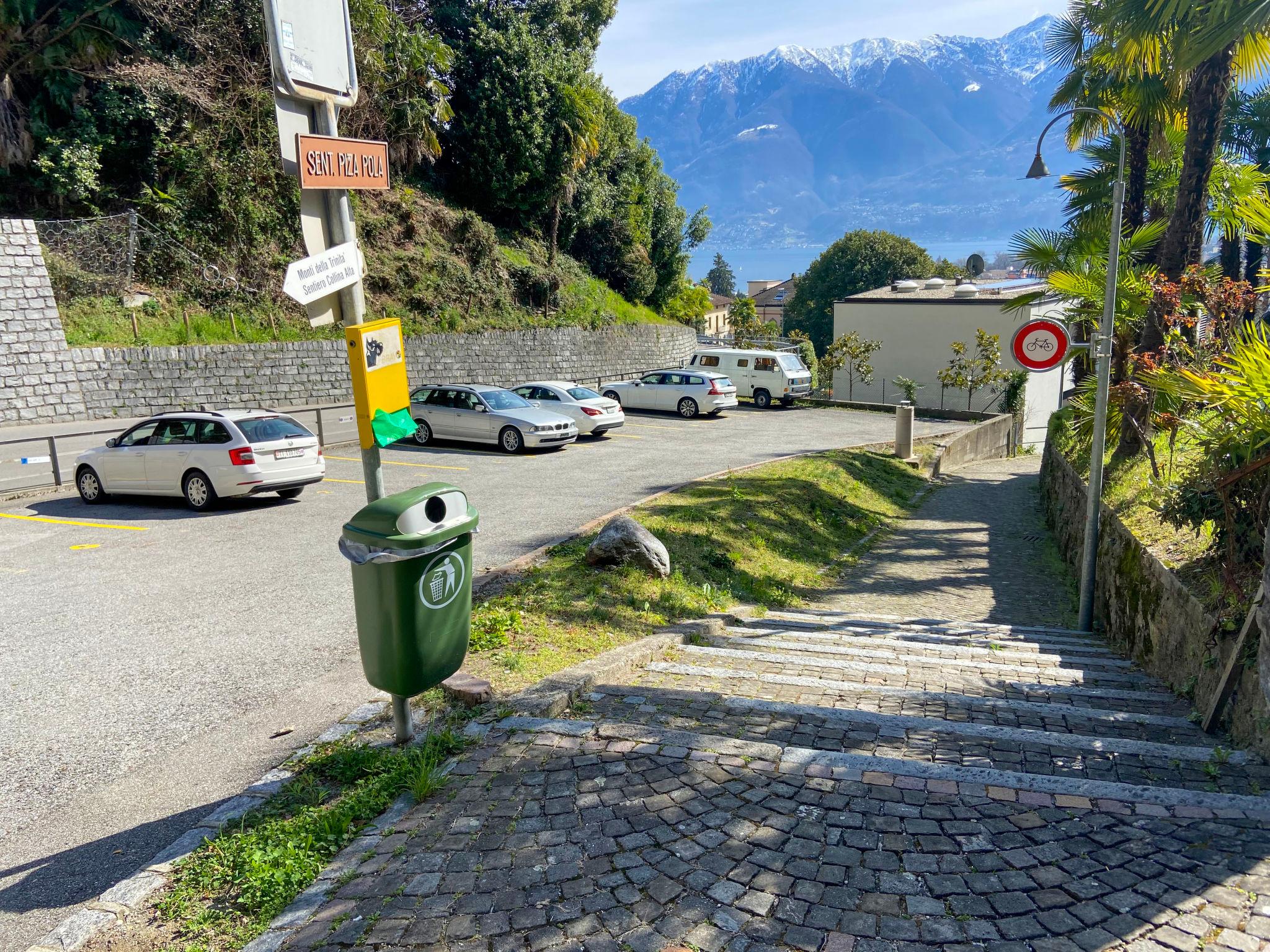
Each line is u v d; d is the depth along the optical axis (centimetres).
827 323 6419
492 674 548
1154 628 642
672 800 364
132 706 550
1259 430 543
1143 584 693
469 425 1908
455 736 446
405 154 3291
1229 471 553
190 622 728
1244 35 1023
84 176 2327
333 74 429
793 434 2366
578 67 4166
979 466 2623
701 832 338
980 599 1048
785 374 3103
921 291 3722
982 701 514
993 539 1443
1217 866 297
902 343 3469
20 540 1048
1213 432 591
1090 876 295
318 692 571
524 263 3750
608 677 557
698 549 995
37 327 2077
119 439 1282
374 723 495
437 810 371
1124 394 1052
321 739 477
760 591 932
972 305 3272
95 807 424
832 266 6431
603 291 4344
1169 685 580
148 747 491
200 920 318
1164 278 1146
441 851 337
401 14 3569
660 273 5247
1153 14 1112
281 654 646
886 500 1677
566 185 4012
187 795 434
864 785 369
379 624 417
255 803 409
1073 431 1477
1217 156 1422
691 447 2017
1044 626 918
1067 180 1759
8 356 2034
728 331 9544
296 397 2564
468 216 3462
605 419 2106
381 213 3197
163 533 1081
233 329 2519
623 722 464
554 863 322
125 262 2409
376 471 439
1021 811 342
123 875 365
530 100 3738
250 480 1191
